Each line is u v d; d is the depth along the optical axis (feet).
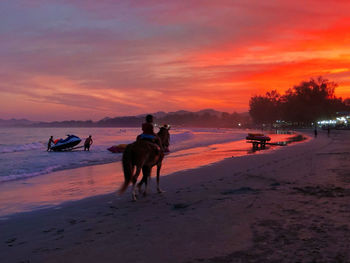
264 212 18.58
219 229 15.83
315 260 11.37
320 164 41.57
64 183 39.50
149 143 25.17
